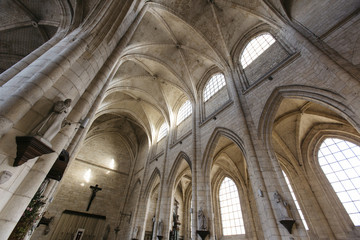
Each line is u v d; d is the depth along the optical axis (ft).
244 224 51.42
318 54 25.98
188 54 57.57
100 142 87.51
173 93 70.33
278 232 22.79
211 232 32.63
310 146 45.57
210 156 42.16
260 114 32.86
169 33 53.06
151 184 63.52
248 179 56.85
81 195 71.05
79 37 21.70
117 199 78.48
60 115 15.97
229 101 41.96
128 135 95.14
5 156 12.73
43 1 36.55
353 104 21.31
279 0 37.04
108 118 84.94
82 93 20.43
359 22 24.43
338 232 35.29
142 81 67.10
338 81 23.25
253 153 29.76
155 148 74.13
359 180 36.40
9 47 44.47
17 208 13.65
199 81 61.46
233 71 45.73
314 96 26.37
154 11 46.57
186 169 61.72
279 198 24.21
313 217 39.06
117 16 26.40
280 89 31.40
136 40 50.06
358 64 22.43
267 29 42.16
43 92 15.57
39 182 15.37
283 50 34.96
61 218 62.23
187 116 62.18
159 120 81.92
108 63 25.66
